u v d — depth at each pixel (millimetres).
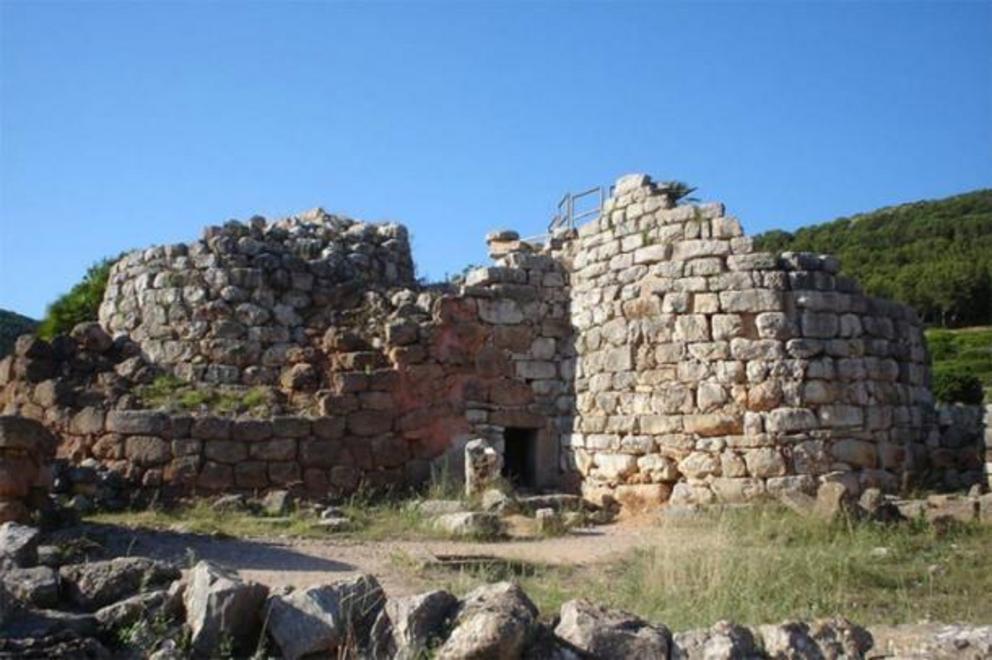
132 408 17703
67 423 17469
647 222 18547
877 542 12930
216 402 18484
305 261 20906
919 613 9398
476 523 14555
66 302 26016
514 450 20828
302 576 10734
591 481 18828
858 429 16969
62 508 12875
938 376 30781
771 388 16750
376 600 7391
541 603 9375
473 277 20719
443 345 19578
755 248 17812
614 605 9391
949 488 17812
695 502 16750
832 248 80000
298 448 17812
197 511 15508
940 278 62812
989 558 11922
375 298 20766
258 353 19703
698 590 9891
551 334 20500
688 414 17203
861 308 17625
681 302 17656
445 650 6570
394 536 14273
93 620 7246
